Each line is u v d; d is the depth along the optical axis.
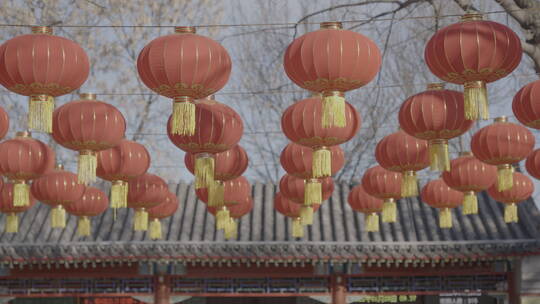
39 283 16.11
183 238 15.74
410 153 9.70
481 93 7.89
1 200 11.18
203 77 7.68
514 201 11.23
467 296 19.19
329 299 15.84
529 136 9.54
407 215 16.39
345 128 8.66
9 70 7.64
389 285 15.90
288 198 11.38
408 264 15.78
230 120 8.77
